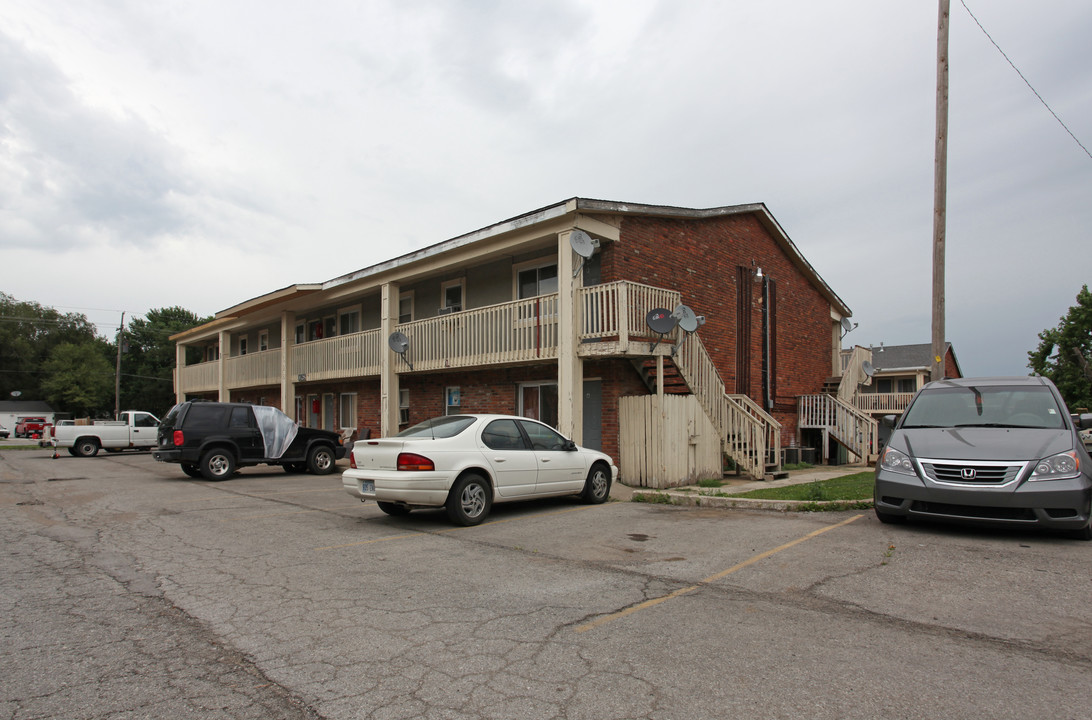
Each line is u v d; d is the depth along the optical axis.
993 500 6.50
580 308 12.49
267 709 3.16
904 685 3.39
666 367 13.73
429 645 4.00
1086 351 35.84
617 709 3.14
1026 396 7.78
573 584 5.37
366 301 21.27
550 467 9.27
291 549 6.76
